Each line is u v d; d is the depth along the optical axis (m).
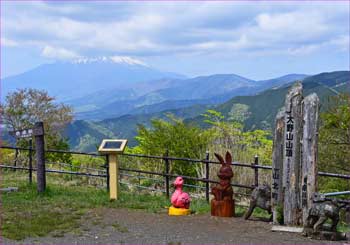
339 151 13.39
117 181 10.20
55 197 10.21
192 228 7.48
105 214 8.55
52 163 17.83
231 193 8.63
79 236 6.81
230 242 6.50
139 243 6.41
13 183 12.20
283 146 7.57
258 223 7.95
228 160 8.68
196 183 14.49
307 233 6.90
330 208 6.75
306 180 7.27
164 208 9.34
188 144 15.30
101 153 10.09
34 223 7.56
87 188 12.16
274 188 7.73
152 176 15.32
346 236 7.05
